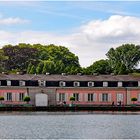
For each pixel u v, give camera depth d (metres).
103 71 186.88
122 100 136.50
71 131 80.56
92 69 186.88
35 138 72.25
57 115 112.69
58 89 135.25
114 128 85.19
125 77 138.88
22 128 84.38
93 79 136.88
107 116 110.25
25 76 137.00
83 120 99.69
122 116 110.44
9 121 96.81
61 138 72.50
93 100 136.00
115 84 136.50
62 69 195.12
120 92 136.50
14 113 118.25
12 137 73.06
